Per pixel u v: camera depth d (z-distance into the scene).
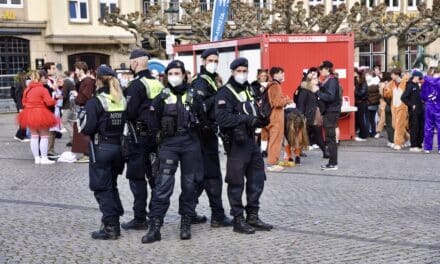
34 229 7.46
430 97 14.02
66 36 33.72
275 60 15.62
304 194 9.39
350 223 7.53
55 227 7.55
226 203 8.88
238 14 25.39
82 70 12.27
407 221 7.59
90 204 8.88
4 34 32.62
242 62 7.04
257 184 7.24
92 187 6.95
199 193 7.48
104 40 34.50
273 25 25.14
